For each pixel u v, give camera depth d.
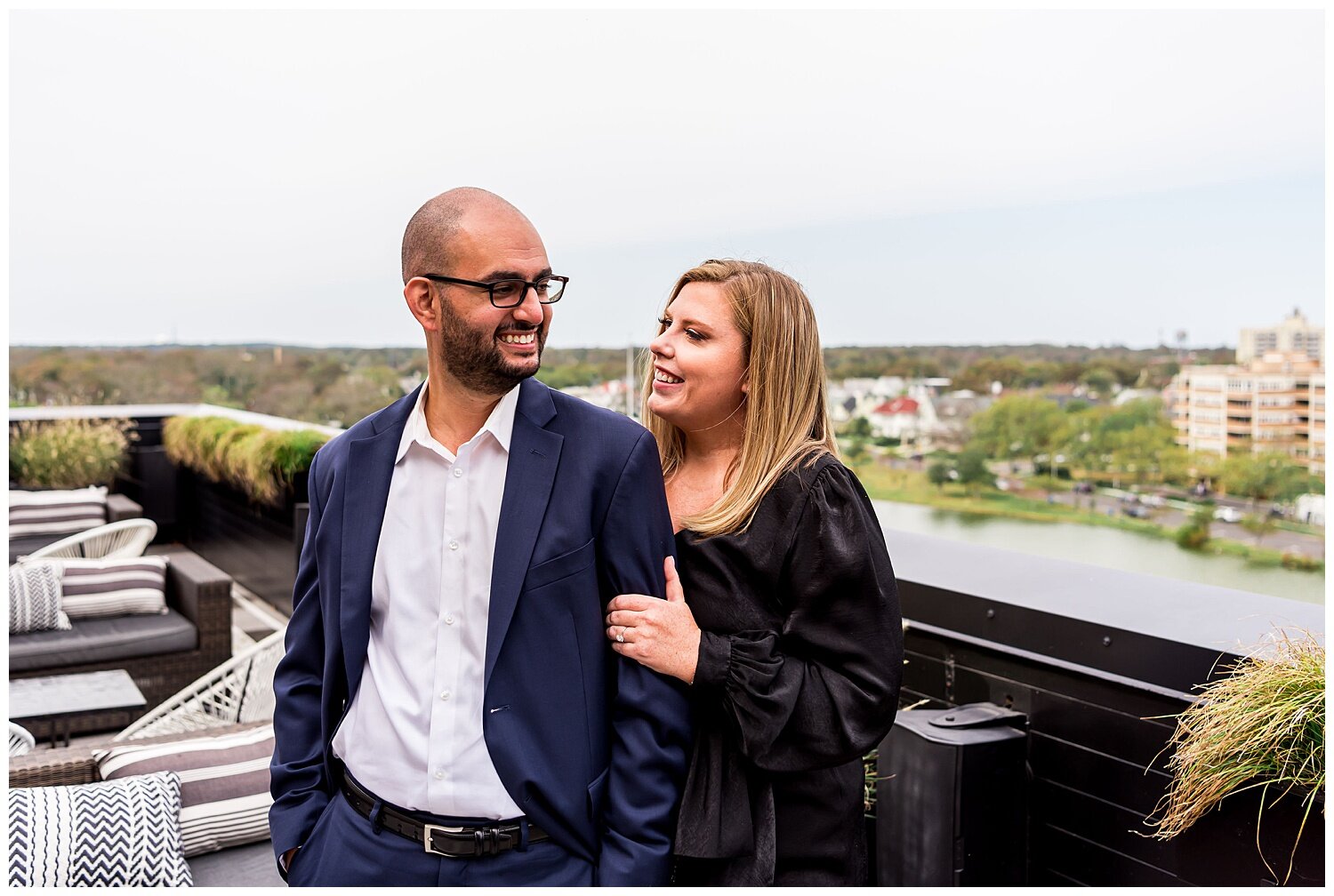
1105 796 2.14
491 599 1.41
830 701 1.49
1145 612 2.24
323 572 1.53
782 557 1.54
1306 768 1.63
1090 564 2.79
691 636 1.48
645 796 1.46
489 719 1.41
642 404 1.82
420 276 1.36
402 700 1.45
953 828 2.17
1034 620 2.30
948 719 2.29
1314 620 2.12
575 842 1.45
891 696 1.51
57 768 2.41
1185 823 1.81
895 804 2.31
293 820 1.57
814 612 1.52
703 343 1.63
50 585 4.37
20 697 3.54
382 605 1.48
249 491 6.68
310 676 1.64
